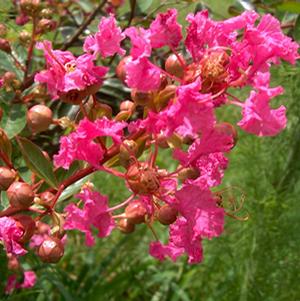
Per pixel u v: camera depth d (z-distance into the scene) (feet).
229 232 1.11
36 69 0.81
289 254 1.08
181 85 0.44
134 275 1.18
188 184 0.46
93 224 0.46
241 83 0.44
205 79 0.43
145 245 1.27
